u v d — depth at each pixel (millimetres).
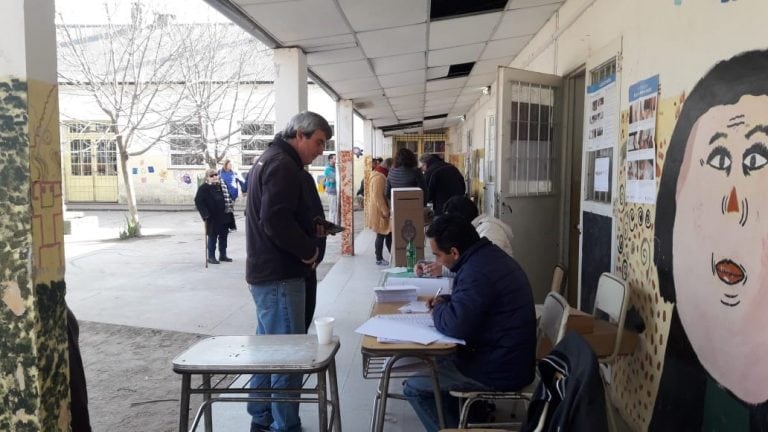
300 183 2873
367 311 5820
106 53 12703
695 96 2543
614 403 3545
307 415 3473
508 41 6809
